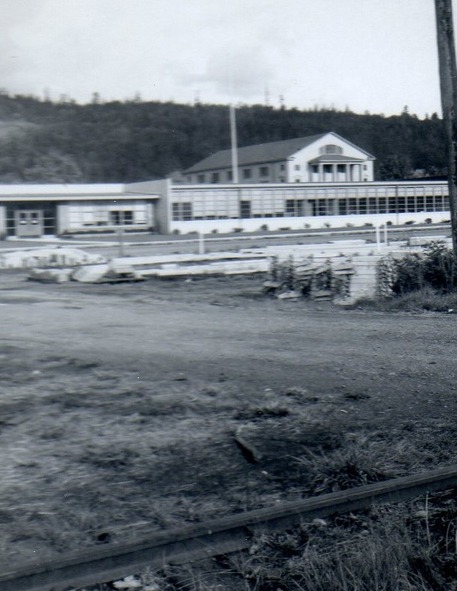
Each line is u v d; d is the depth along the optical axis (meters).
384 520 5.02
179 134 190.75
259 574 4.42
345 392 8.69
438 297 16.14
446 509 5.24
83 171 169.62
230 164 99.56
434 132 196.12
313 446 6.82
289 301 18.16
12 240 57.62
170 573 4.42
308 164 91.56
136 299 19.59
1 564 4.55
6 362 10.95
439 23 16.30
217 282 24.42
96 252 42.59
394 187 79.69
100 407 8.28
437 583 4.27
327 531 4.96
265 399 8.45
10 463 6.43
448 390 8.64
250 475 6.12
